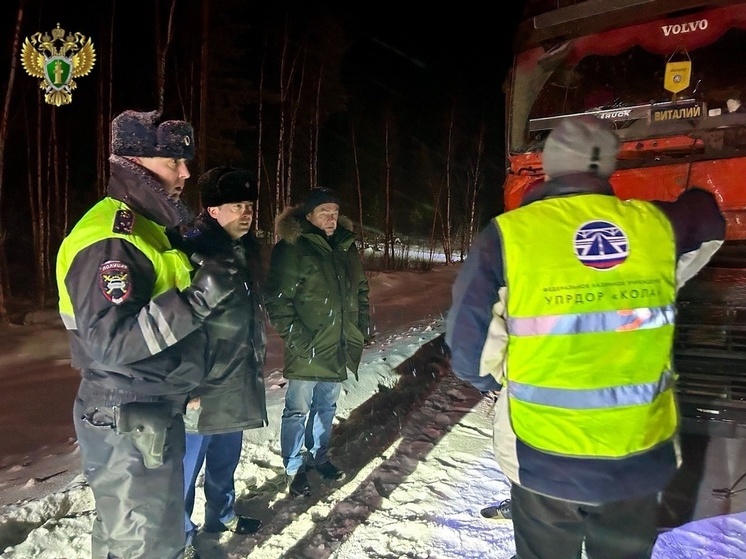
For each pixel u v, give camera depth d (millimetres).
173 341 1671
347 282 3193
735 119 3547
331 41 14500
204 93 11125
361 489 3201
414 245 20703
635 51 3979
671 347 1583
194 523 2773
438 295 11430
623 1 4027
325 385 3236
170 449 1797
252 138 15016
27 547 2543
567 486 1545
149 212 1812
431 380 5441
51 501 2846
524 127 4465
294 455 3135
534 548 1704
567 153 1620
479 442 3844
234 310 2404
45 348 6344
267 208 15242
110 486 1750
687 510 2781
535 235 1536
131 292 1649
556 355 1522
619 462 1522
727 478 3045
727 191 3395
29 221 11719
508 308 1568
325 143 17734
